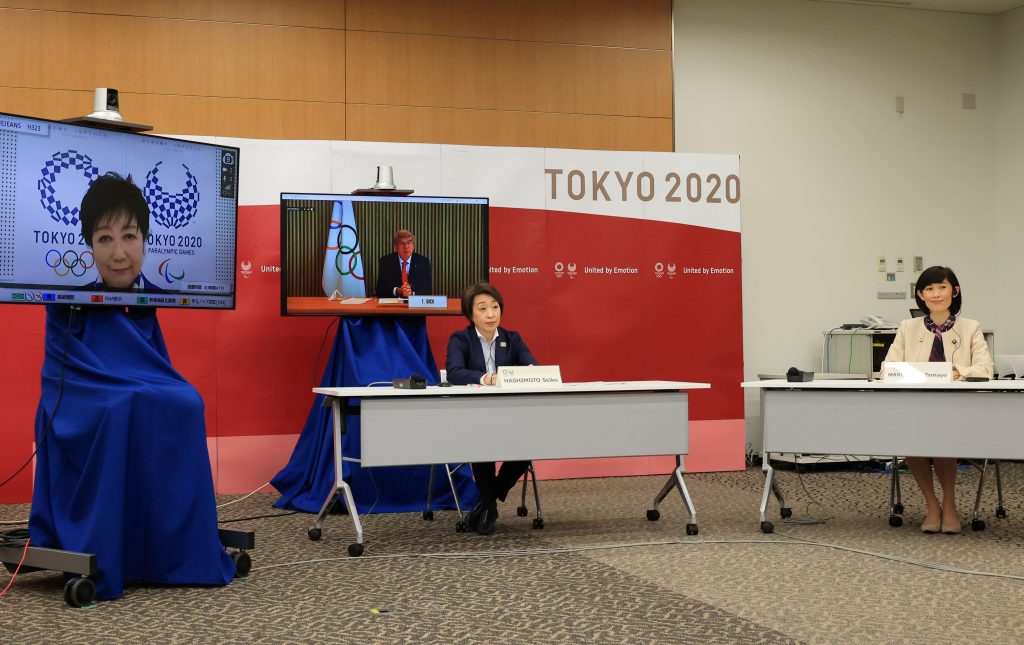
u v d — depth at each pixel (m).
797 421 4.59
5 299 3.31
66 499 3.53
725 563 3.98
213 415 6.01
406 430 4.27
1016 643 2.85
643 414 4.59
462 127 7.05
